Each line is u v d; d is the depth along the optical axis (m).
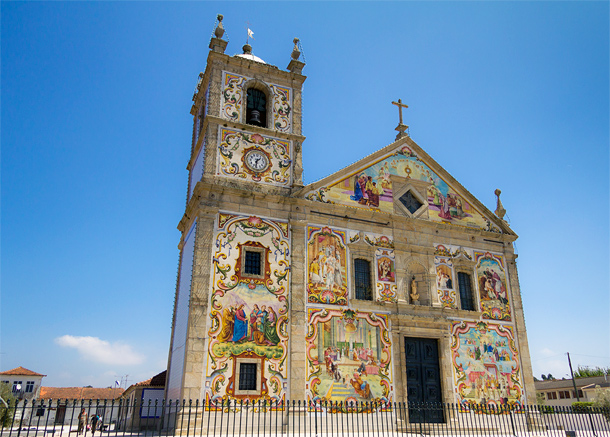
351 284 27.77
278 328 25.11
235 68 30.17
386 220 30.22
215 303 24.28
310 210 28.23
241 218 26.44
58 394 77.50
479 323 30.36
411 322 28.31
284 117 30.31
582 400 74.31
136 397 35.56
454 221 32.50
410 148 33.00
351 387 25.59
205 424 22.06
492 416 28.44
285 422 23.50
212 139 27.73
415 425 25.98
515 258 33.34
